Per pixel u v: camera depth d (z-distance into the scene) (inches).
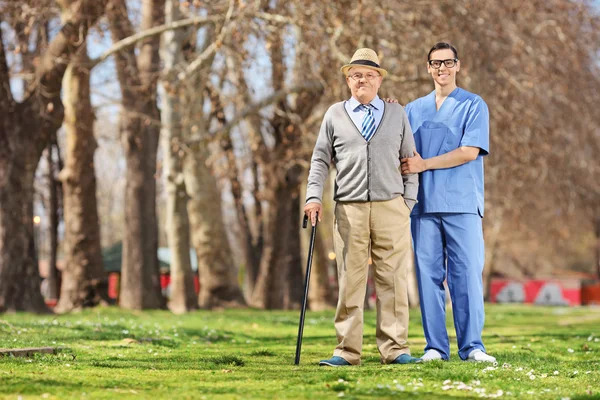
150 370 206.8
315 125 912.9
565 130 1003.3
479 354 247.0
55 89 683.4
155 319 540.7
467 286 254.4
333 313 770.2
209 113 880.3
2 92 676.1
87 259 781.3
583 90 986.1
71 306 773.3
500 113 843.4
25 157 681.0
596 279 2095.2
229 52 724.0
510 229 1674.5
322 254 1056.2
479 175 261.9
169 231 816.3
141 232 808.9
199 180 865.5
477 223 258.1
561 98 940.0
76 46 683.4
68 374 190.5
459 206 255.8
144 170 816.3
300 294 1088.8
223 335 395.9
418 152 263.4
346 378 187.2
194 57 837.2
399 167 243.8
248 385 177.8
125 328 394.6
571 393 175.6
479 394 169.9
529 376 204.2
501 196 1172.5
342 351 235.0
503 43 805.9
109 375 191.9
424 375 196.1
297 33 726.5
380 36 699.4
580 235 1721.2
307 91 757.3
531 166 959.0
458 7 733.9
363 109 240.7
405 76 719.7
